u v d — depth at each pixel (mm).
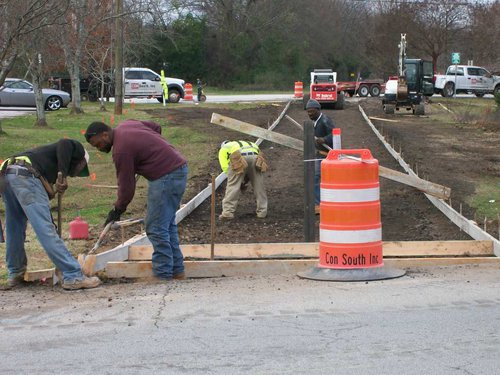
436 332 5930
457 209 13062
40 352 5711
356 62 83000
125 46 40219
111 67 37312
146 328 6254
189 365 5281
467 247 9773
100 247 10141
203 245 9852
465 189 14969
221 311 6719
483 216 12461
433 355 5379
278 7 76688
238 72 75625
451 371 5043
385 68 63438
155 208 8172
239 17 74938
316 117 12391
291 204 14141
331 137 12391
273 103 42469
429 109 38344
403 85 34156
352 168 7949
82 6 25234
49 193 7879
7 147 20625
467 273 8188
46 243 7734
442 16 58938
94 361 5441
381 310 6625
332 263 8039
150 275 8562
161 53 71062
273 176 17031
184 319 6488
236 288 7680
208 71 74438
